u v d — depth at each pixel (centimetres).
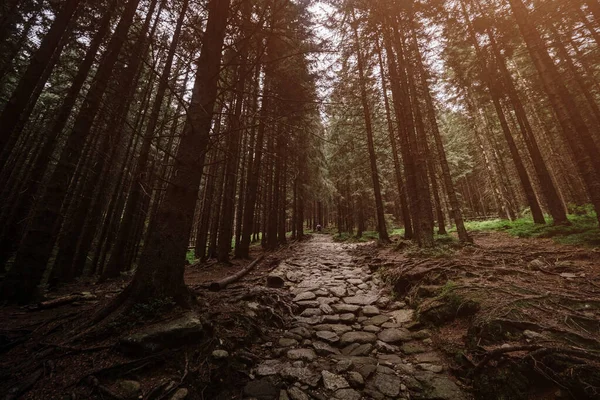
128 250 1260
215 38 463
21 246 512
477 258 660
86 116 593
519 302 389
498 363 293
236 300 529
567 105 733
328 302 634
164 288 379
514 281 481
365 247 1462
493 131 2019
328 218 5066
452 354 356
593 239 634
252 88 742
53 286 717
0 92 1151
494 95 1227
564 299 378
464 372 318
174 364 301
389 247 1305
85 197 855
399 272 700
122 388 256
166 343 313
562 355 269
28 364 274
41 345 307
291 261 1177
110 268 816
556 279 463
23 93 461
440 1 1097
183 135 407
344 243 1994
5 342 317
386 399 291
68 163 568
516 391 266
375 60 1446
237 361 355
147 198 1292
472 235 1213
